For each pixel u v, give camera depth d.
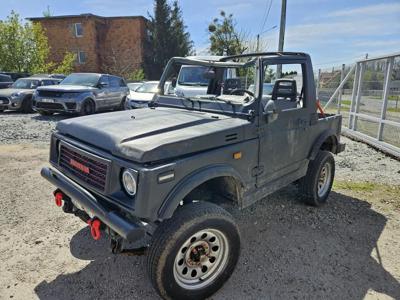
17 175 5.61
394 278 2.98
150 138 2.50
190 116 3.17
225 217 2.62
